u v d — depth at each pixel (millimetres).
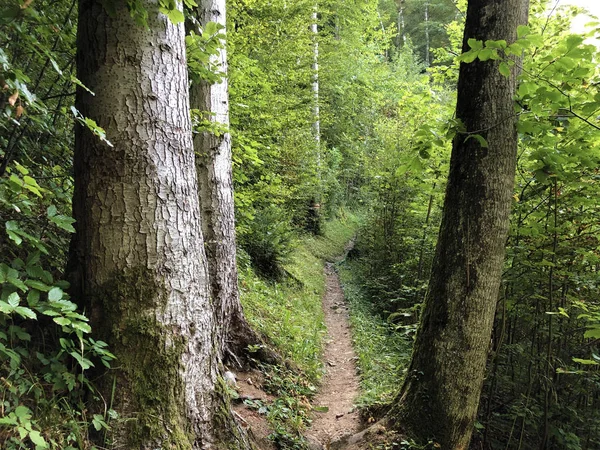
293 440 3574
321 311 9117
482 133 3350
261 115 8141
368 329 8023
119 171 2365
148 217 2416
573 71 3061
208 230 4574
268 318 6387
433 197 6996
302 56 11047
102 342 2135
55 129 3146
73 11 3348
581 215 4066
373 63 23609
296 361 5578
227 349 4629
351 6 19703
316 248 14844
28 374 2004
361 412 4289
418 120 6379
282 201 9656
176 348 2453
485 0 3342
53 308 1934
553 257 4035
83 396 2203
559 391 4488
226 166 4812
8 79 1526
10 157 2443
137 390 2275
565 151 3611
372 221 11781
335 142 21312
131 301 2342
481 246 3383
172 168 2555
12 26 1782
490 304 3432
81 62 2434
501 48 2775
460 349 3408
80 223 2385
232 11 8328
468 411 3447
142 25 2350
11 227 1812
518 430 4422
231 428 2717
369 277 11414
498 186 3359
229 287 4801
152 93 2473
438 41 33531
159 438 2258
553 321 4363
